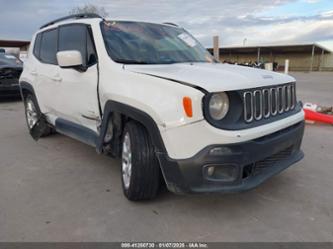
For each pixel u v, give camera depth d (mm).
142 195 2996
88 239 2525
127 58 3359
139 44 3641
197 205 3057
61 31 4293
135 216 2861
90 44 3617
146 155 2830
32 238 2531
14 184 3572
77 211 2953
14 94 10031
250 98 2639
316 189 3404
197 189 2537
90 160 4375
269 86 2846
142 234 2592
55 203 3111
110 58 3305
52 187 3486
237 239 2523
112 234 2590
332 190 3381
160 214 2896
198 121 2428
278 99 2994
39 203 3113
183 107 2461
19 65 10172
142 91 2752
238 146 2482
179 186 2596
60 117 4504
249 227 2688
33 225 2713
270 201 3139
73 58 3395
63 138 5512
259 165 2736
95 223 2748
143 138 2854
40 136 5289
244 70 3154
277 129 2814
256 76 2867
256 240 2506
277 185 3502
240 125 2555
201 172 2504
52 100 4461
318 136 5723
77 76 3730
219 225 2721
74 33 3957
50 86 4422
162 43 3848
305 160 4344
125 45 3525
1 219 2809
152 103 2631
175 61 3592
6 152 4766
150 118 2656
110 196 3258
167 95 2566
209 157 2461
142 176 2873
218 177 2553
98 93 3359
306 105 7078
